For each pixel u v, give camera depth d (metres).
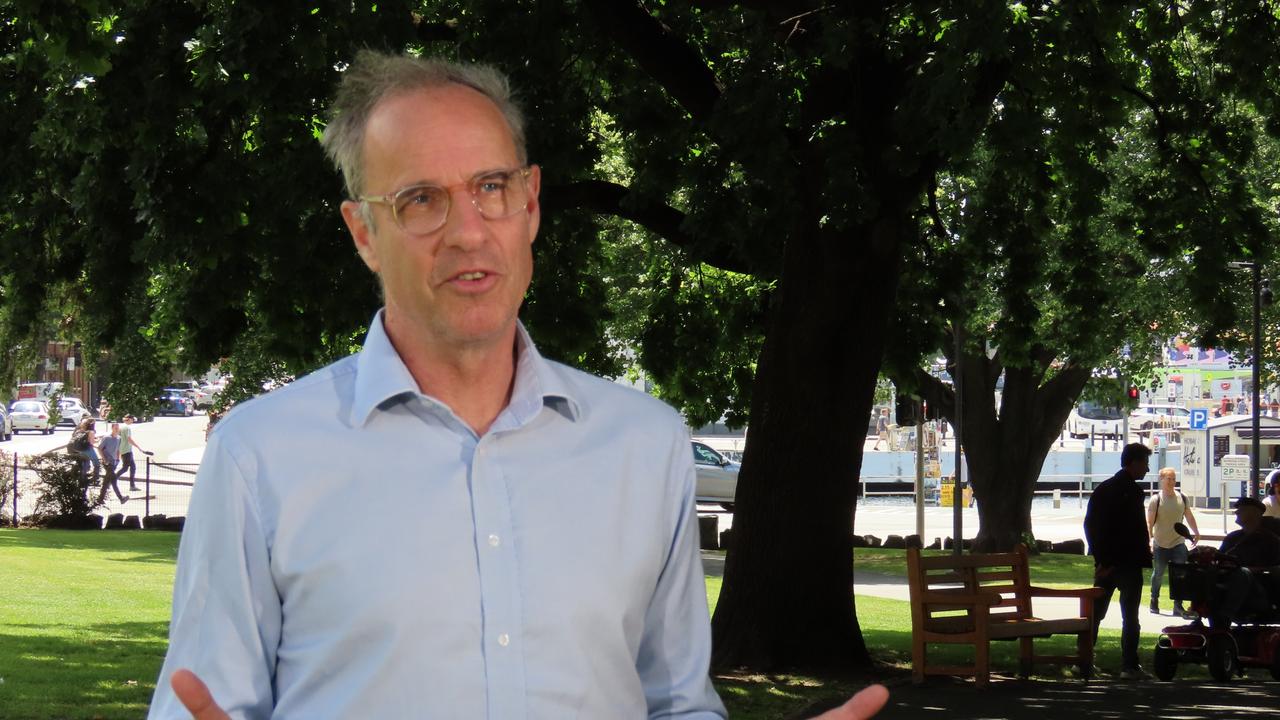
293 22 10.58
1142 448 13.73
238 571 2.34
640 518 2.50
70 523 30.34
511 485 2.41
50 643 12.63
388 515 2.35
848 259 12.45
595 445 2.50
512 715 2.32
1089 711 10.98
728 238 12.93
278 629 2.38
